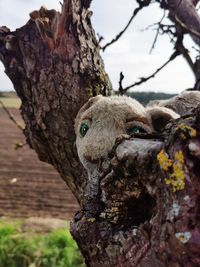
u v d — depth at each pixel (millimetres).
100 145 204
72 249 793
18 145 444
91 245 163
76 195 311
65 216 1272
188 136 135
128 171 157
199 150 132
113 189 164
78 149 224
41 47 301
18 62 306
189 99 322
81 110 241
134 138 162
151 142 153
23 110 318
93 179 185
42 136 311
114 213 164
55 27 298
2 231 868
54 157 312
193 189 133
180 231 132
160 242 138
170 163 137
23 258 782
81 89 295
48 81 298
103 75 307
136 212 162
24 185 1575
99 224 165
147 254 144
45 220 1065
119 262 154
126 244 152
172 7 400
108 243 158
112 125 209
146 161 147
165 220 136
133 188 160
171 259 135
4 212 1281
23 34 304
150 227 146
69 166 304
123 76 328
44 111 302
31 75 302
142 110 222
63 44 298
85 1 303
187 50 417
